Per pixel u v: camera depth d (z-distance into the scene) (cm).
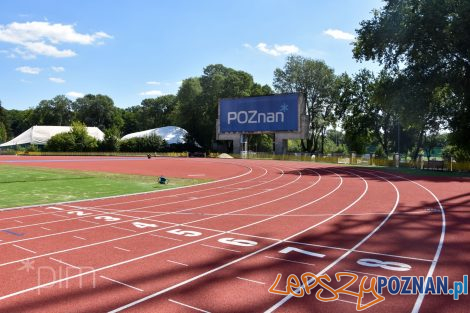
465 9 2928
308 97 7038
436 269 672
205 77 7925
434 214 1190
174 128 8500
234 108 6166
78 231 977
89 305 528
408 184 2100
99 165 4044
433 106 3909
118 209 1314
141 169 3431
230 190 1875
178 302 538
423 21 3212
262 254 772
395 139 6688
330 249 805
